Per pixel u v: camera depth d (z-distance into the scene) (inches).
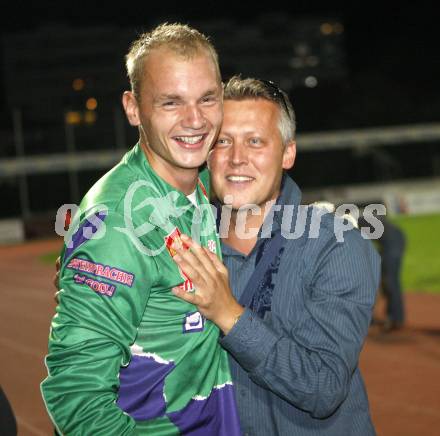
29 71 3009.4
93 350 81.7
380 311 406.6
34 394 270.8
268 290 94.3
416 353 314.8
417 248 740.0
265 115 97.4
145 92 87.6
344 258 92.3
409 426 220.4
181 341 87.7
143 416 87.4
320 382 87.4
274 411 93.6
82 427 81.2
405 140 1827.0
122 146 1962.4
